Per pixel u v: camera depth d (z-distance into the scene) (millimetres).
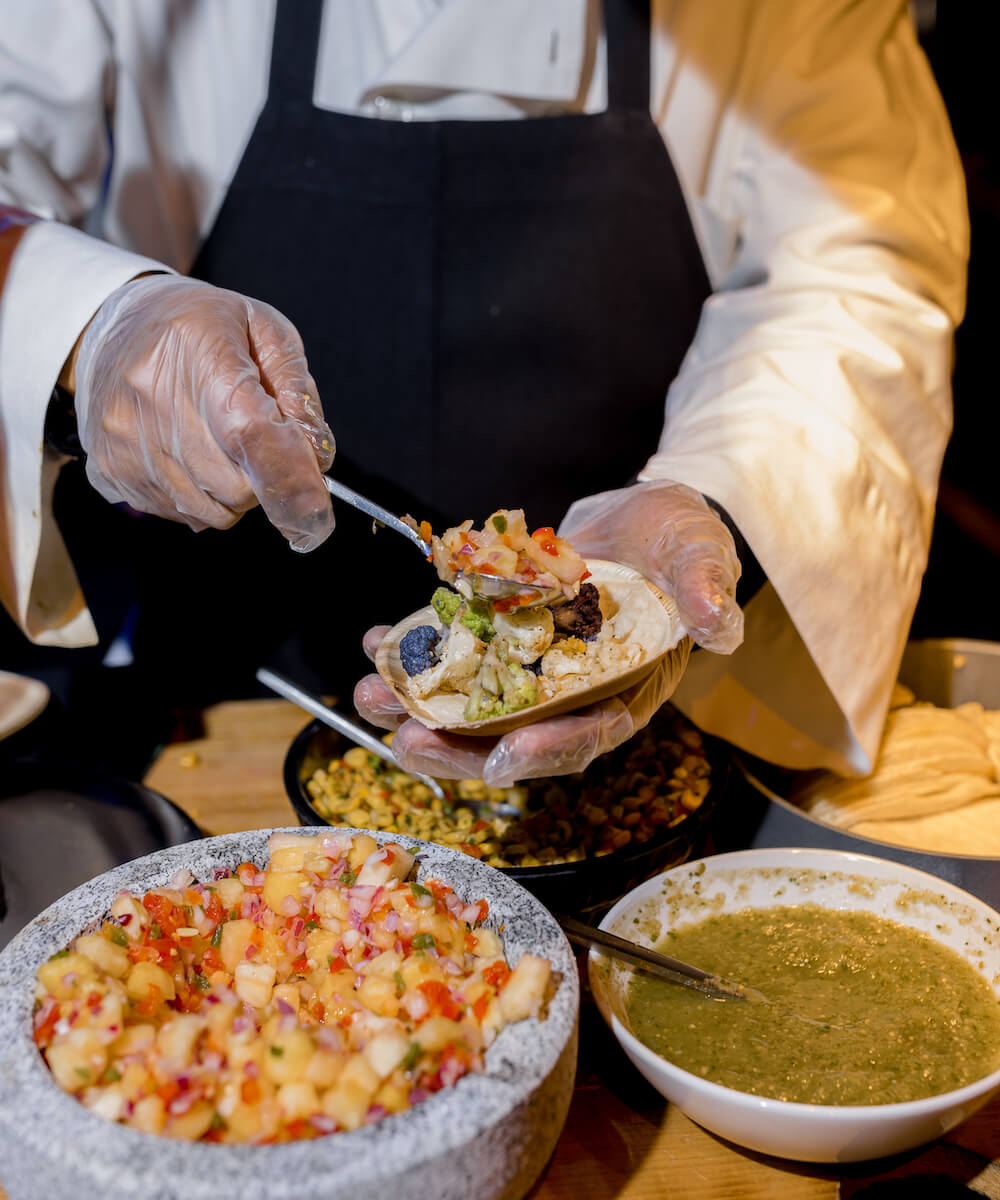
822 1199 902
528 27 1830
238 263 1942
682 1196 908
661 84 1878
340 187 1882
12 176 1794
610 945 1012
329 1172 656
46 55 1755
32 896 1208
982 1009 1006
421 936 875
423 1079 755
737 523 1354
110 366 1226
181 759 1688
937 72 3059
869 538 1447
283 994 868
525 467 2068
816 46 1864
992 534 3309
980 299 3248
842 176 1779
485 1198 719
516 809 1355
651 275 1963
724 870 1148
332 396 2010
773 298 1708
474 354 1980
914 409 1613
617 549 1273
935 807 1390
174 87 1896
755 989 1042
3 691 1456
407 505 2098
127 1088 727
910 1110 805
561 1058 764
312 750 1399
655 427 2076
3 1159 720
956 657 1718
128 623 2381
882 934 1109
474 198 1894
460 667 1096
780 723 1556
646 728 1473
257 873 996
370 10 1875
